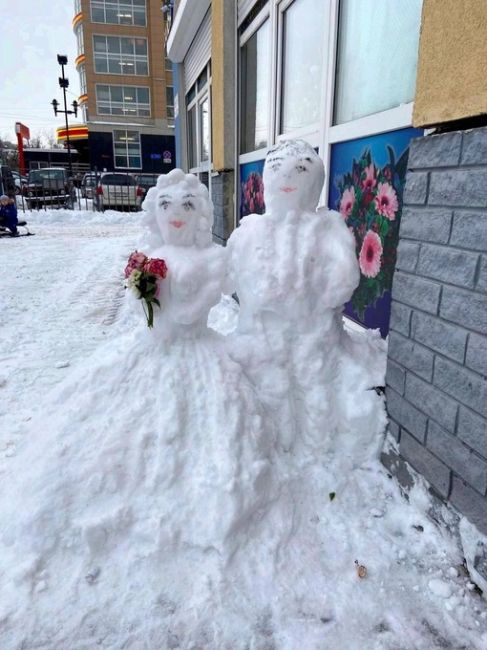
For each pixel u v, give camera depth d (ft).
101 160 118.01
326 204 11.37
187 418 6.79
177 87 34.09
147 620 5.35
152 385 7.11
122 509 6.14
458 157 5.68
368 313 9.96
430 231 6.27
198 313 7.47
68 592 5.63
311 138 12.10
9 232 40.88
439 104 5.90
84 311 18.16
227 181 18.99
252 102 17.37
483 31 5.06
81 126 125.70
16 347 14.37
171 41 30.12
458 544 6.15
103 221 54.65
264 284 7.45
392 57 8.78
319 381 7.62
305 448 7.69
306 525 6.61
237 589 5.68
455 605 5.56
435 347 6.28
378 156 9.10
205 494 6.19
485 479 5.57
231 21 17.39
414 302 6.67
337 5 10.35
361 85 9.95
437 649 5.11
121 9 111.55
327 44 10.82
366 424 7.52
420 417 6.68
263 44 15.72
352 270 7.36
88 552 5.97
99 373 7.40
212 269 7.61
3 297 20.11
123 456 6.47
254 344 7.78
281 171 7.54
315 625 5.33
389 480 7.41
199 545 5.98
